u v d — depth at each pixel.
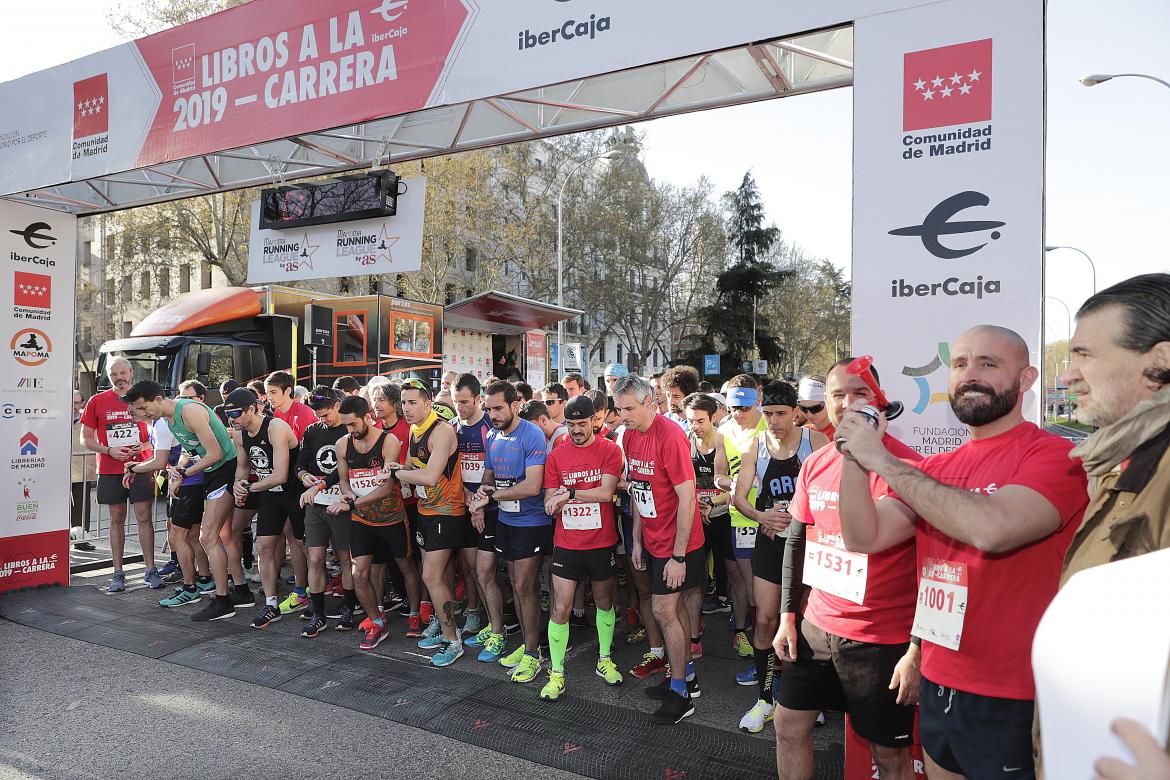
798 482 2.62
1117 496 1.35
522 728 3.59
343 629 5.21
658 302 33.53
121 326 30.39
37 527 6.30
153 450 6.64
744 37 3.29
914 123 2.90
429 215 22.20
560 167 30.25
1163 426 1.25
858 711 2.30
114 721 3.70
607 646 4.27
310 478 4.98
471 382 4.84
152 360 10.48
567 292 32.06
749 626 4.82
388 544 4.84
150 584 6.35
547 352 19.14
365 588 4.80
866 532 2.02
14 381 6.16
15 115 5.96
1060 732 0.75
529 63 3.88
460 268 30.25
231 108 4.93
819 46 4.71
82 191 6.67
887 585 2.24
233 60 4.92
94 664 4.51
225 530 5.60
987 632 1.74
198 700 3.96
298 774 3.17
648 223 32.47
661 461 3.71
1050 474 1.69
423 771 3.19
